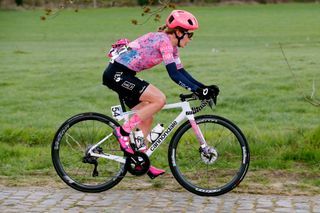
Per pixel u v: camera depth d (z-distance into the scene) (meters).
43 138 16.30
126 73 10.68
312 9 122.94
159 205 10.49
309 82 29.19
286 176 12.38
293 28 79.44
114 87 10.77
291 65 35.84
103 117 11.09
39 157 13.93
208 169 12.54
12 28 83.12
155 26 84.06
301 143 14.65
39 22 93.50
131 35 71.88
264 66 35.81
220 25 87.44
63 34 74.50
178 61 10.99
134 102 11.12
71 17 103.56
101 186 11.17
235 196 11.05
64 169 11.82
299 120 20.39
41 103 24.52
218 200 10.79
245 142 10.95
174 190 11.45
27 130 16.72
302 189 11.48
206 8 129.38
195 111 10.97
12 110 22.84
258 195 11.10
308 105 23.31
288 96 25.27
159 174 11.24
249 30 77.81
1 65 38.78
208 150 11.00
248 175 12.44
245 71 33.72
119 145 11.62
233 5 139.12
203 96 10.48
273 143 14.73
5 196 11.06
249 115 21.61
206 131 13.45
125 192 11.33
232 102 24.12
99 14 110.19
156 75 32.34
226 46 56.06
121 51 10.69
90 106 23.89
